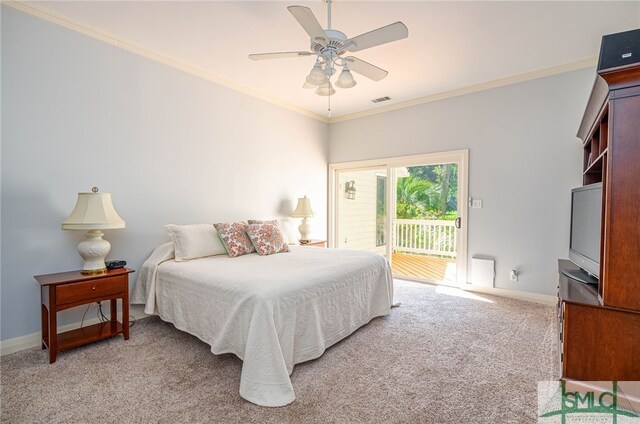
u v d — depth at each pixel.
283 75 3.60
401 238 5.62
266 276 2.18
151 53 3.03
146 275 2.82
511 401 1.70
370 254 3.16
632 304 1.59
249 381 1.72
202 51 3.04
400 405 1.67
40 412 1.60
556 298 3.34
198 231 3.01
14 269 2.30
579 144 3.21
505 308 3.26
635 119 1.58
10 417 1.56
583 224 2.28
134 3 2.30
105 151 2.75
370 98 4.34
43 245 2.42
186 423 1.53
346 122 5.12
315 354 2.13
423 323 2.86
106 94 2.75
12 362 2.12
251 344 1.76
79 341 2.26
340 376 1.97
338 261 2.78
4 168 2.24
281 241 3.38
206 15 2.45
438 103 4.16
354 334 2.62
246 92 3.96
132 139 2.93
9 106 2.25
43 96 2.41
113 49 2.79
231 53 3.08
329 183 5.34
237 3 2.29
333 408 1.65
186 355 2.22
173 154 3.24
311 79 2.29
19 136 2.30
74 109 2.57
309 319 2.12
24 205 2.34
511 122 3.60
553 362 2.13
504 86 3.64
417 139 4.36
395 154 4.59
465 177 3.93
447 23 2.52
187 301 2.39
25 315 2.35
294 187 4.70
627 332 1.62
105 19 2.51
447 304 3.41
